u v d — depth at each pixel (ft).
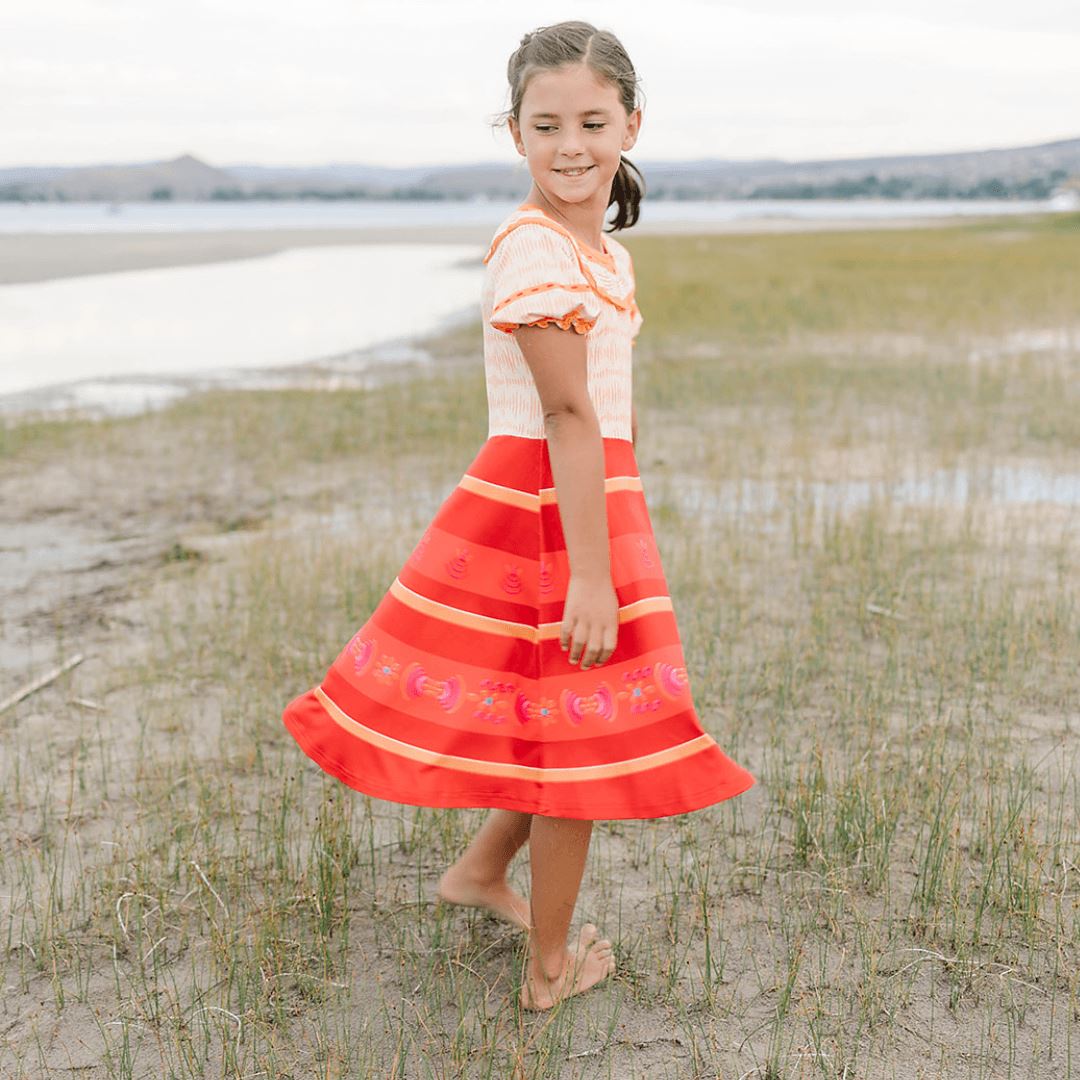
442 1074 7.93
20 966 9.30
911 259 107.24
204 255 142.61
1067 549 20.56
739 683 14.21
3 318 67.21
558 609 7.73
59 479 27.43
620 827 11.38
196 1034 8.46
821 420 33.47
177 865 10.39
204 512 24.57
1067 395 36.11
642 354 47.47
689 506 24.13
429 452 30.07
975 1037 8.33
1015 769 12.27
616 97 7.68
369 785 7.88
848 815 10.85
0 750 13.29
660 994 8.86
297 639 16.40
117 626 17.48
